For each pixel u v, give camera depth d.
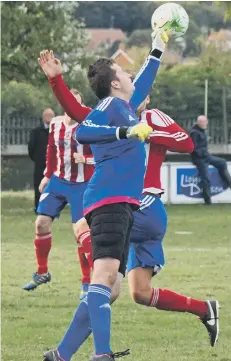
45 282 21.05
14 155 61.19
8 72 55.28
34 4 54.34
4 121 60.72
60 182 21.25
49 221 21.20
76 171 21.14
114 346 15.05
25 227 36.41
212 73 61.75
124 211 12.25
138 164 12.44
